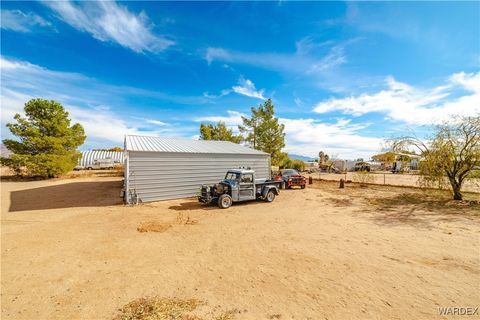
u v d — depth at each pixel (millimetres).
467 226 7801
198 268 5000
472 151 11180
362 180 21719
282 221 8820
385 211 10312
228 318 3359
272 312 3516
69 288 4211
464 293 3953
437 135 12102
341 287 4195
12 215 9688
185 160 14148
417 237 6824
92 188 17969
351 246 6184
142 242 6566
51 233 7340
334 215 9742
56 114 25453
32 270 4898
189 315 3418
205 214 9969
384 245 6219
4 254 5727
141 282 4418
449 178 12234
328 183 22875
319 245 6293
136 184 12461
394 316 3400
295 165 43406
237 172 12062
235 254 5738
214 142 20406
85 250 5984
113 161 45188
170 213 10109
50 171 24812
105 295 3980
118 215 9688
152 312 3479
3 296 3959
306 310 3559
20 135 23891
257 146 27453
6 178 25844
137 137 16859
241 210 10781
